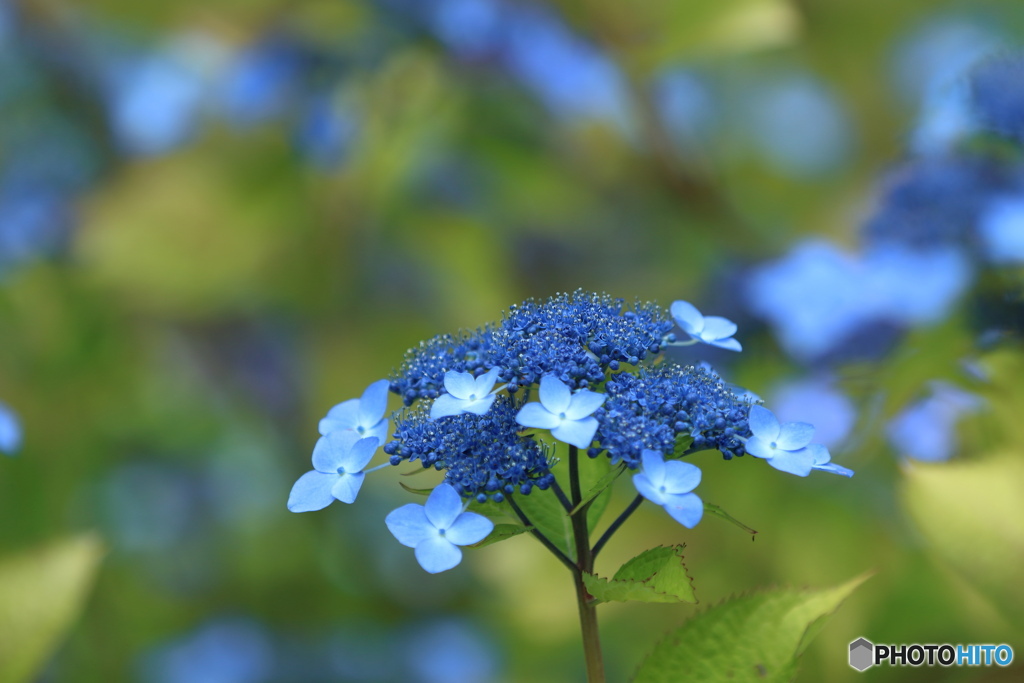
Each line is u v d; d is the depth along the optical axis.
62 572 0.74
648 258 1.09
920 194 0.86
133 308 1.05
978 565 0.74
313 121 1.01
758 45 0.94
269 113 1.00
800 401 0.89
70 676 1.01
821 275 0.90
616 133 1.07
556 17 1.03
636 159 1.05
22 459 1.01
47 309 1.05
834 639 0.85
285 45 1.01
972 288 0.84
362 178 1.00
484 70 1.04
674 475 0.67
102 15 1.00
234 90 1.00
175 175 0.98
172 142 1.01
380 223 1.06
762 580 0.90
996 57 0.88
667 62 0.97
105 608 1.06
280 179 0.99
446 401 0.68
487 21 1.03
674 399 0.69
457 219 1.08
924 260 0.85
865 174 1.09
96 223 0.98
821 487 0.90
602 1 0.95
